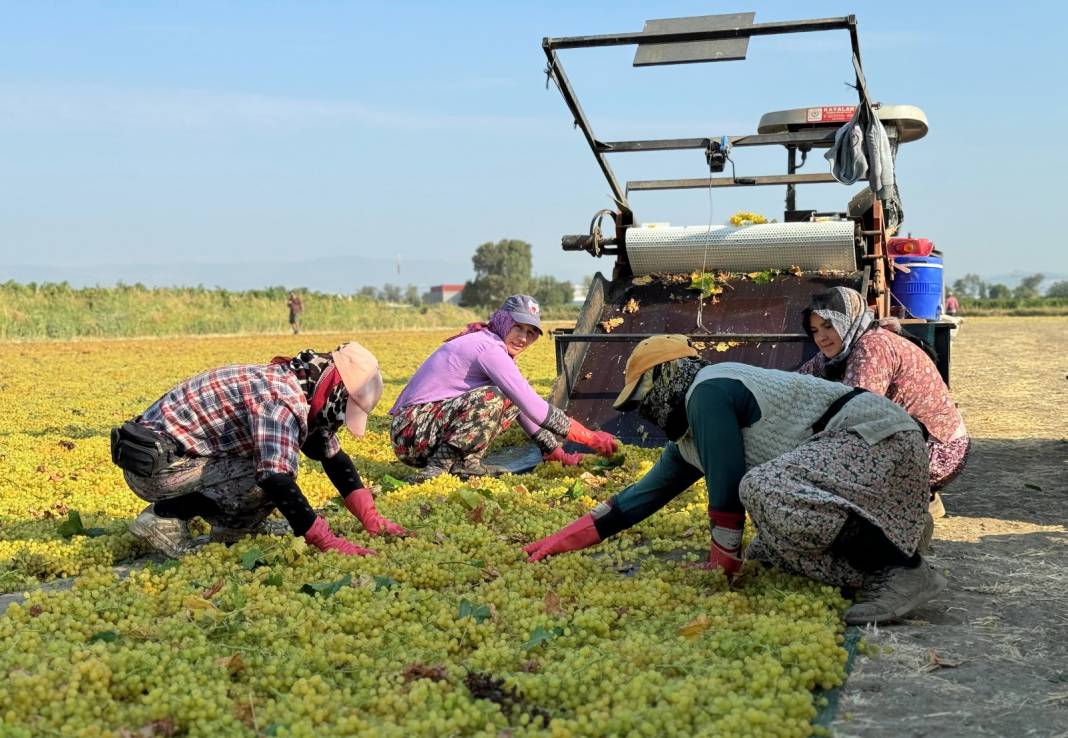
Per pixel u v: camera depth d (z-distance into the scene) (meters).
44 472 8.45
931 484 5.86
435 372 7.85
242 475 5.48
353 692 3.62
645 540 5.87
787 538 4.34
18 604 4.52
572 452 8.37
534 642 3.92
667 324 9.00
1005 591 4.81
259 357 25.86
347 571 4.95
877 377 5.69
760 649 3.88
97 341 35.78
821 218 10.18
